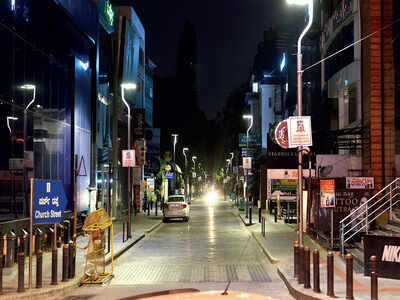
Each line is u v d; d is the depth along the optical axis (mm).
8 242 14633
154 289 11969
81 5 25453
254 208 54438
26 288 11531
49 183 11992
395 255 12102
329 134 27234
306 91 42062
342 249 15633
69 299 10930
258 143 60938
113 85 36781
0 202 16281
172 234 27234
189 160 107250
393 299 9609
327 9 34844
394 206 20578
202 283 12781
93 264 13938
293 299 10734
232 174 103062
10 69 17266
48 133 21109
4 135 16609
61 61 23141
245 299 3908
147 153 57844
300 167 13992
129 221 23672
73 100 24125
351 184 19953
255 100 83188
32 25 19531
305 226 23391
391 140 25844
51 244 19188
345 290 10789
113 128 36969
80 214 25188
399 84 26000
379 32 26000
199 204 72688
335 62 32344
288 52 57188
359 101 27359
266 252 18094
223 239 24219
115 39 37219
